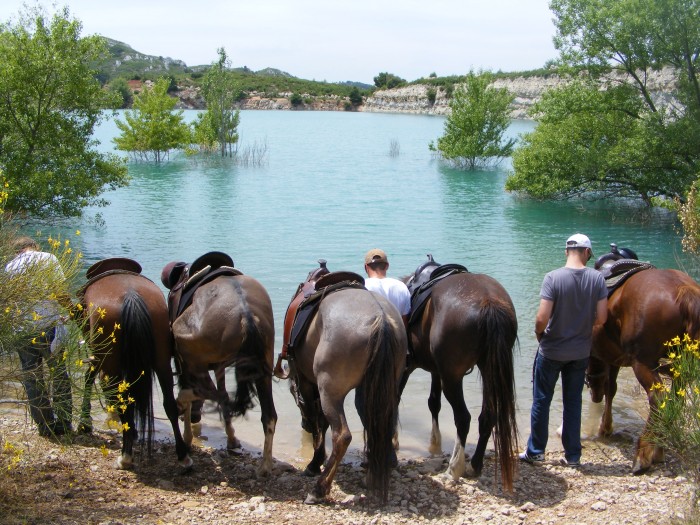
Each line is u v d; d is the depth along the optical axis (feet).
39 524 15.28
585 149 79.87
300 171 113.91
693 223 46.91
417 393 27.86
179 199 82.38
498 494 18.53
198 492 18.61
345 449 17.81
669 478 19.24
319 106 399.85
